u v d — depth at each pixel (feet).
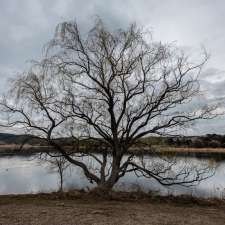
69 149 49.98
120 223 25.11
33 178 103.50
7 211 28.81
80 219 26.02
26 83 45.57
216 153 169.99
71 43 46.55
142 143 49.73
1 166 139.03
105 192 40.70
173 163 48.98
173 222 26.32
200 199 40.29
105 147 51.08
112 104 47.14
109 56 46.29
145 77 47.85
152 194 42.37
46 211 28.99
